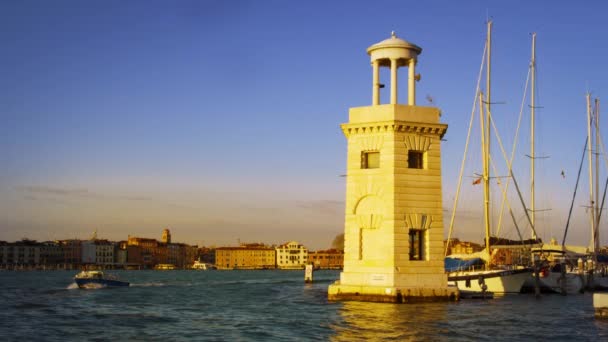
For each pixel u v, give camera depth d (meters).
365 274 62.12
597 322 51.81
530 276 80.19
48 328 51.75
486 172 87.69
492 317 53.31
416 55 66.12
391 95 64.94
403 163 62.03
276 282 154.38
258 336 45.69
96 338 46.19
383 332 45.28
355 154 63.47
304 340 43.19
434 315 53.34
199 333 47.69
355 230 62.88
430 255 61.88
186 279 194.12
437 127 62.66
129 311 65.44
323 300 73.81
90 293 98.69
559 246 85.62
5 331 50.12
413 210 61.69
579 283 89.75
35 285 139.88
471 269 79.81
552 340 43.19
